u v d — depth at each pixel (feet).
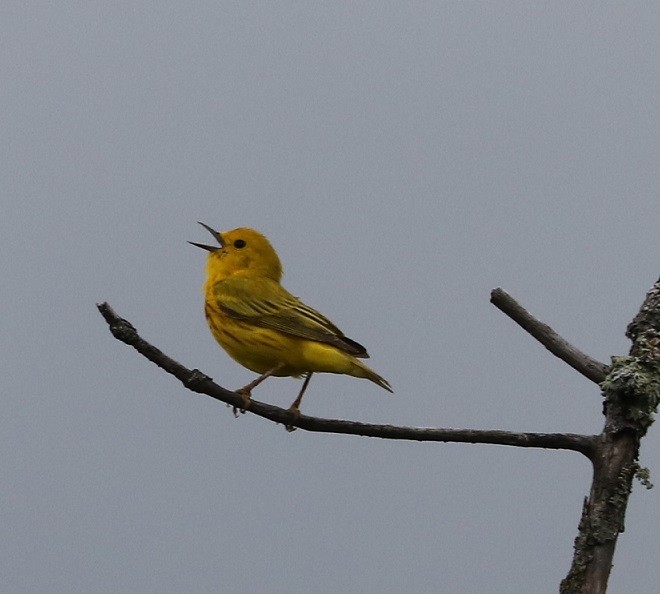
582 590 27.14
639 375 28.40
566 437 28.66
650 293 31.60
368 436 31.50
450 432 30.12
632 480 28.02
